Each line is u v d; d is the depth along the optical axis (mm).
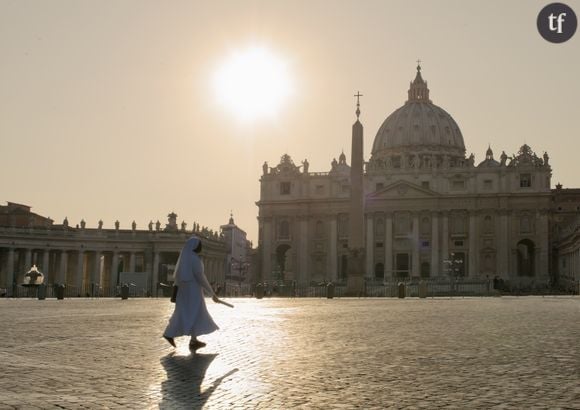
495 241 136500
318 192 146125
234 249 199250
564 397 9773
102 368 12586
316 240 145875
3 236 100188
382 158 181750
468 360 13711
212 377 11625
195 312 15688
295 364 13188
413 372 12172
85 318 26906
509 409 9016
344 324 23969
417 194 138500
